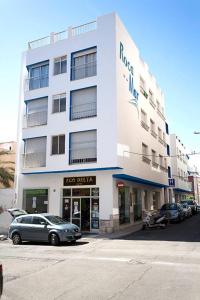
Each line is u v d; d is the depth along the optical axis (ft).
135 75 88.28
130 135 79.20
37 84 85.15
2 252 45.16
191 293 21.66
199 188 295.48
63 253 42.91
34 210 78.79
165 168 117.50
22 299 21.58
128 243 50.47
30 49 87.51
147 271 29.04
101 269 30.68
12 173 86.99
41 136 80.07
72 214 73.87
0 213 80.43
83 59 79.15
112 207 69.05
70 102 77.66
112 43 74.49
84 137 74.28
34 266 33.45
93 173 72.43
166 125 132.05
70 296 21.86
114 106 71.05
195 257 35.96
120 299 20.71
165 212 83.82
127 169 74.08
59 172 76.02
